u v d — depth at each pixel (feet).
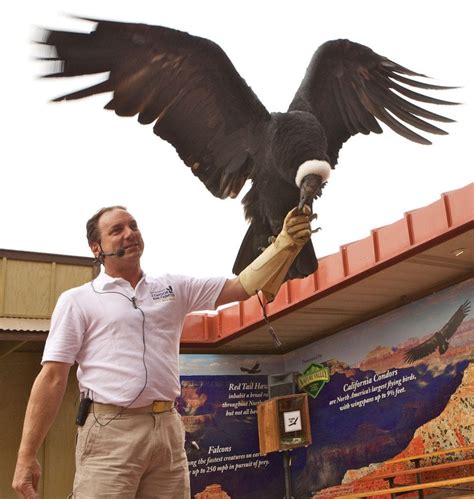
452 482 18.88
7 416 28.32
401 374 30.07
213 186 10.56
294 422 32.91
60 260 29.84
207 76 10.05
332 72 11.27
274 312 29.73
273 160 9.26
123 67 9.46
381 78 11.35
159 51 9.66
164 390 7.99
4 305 28.04
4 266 28.55
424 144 10.82
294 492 35.55
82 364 8.07
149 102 9.94
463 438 26.53
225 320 33.47
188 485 8.24
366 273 25.09
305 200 7.82
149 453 7.64
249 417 35.96
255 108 9.90
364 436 31.76
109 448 7.55
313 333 35.60
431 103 10.69
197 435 33.94
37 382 7.74
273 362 37.88
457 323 27.40
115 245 8.45
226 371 36.01
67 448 28.53
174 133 10.34
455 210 21.74
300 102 10.48
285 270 8.61
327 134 11.27
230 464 34.42
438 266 25.72
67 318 8.01
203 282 8.90
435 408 28.04
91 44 9.00
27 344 29.01
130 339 7.98
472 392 26.32
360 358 32.60
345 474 32.53
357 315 32.63
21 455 7.41
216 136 10.33
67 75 8.79
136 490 7.64
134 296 8.29
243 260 10.38
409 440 29.19
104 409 7.72
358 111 11.41
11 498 27.45
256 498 34.58
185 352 35.01
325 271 27.09
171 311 8.46
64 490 27.96
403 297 30.09
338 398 33.76
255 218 10.23
